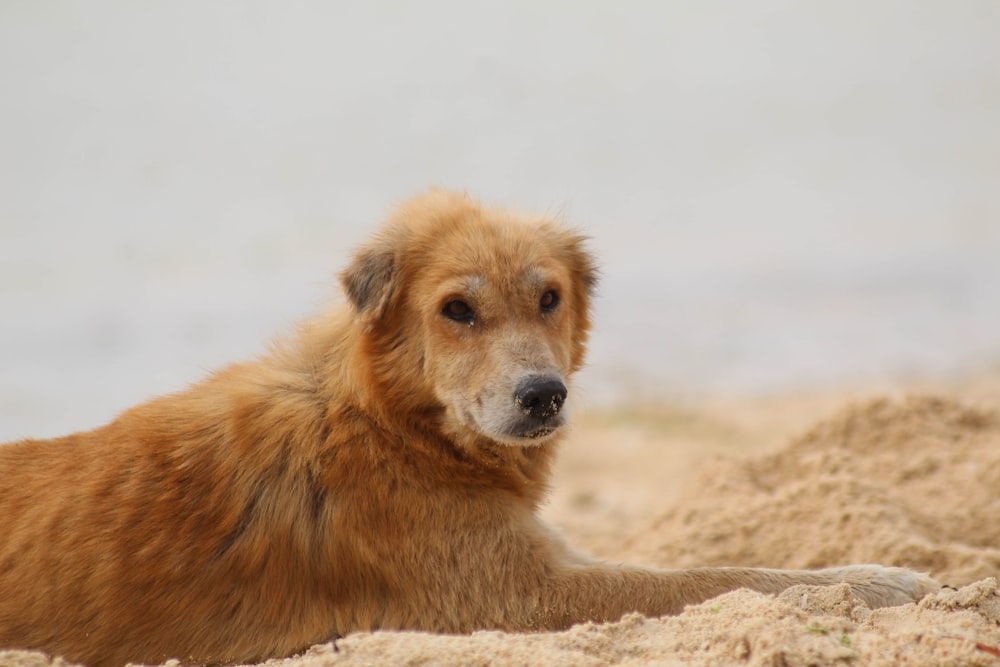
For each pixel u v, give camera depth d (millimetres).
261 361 6855
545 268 6746
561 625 6145
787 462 9484
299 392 6527
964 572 7488
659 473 13195
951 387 16203
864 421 9656
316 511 6289
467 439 6477
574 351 7406
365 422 6426
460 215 6980
